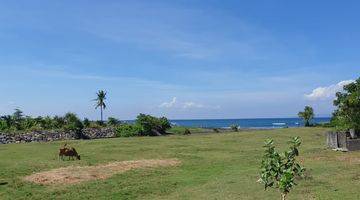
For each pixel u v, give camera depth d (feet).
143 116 287.07
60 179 90.53
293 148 36.91
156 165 110.01
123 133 278.46
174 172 99.04
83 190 80.33
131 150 150.71
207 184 81.30
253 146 157.89
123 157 130.62
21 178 92.48
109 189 80.79
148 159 124.06
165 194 75.72
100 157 130.82
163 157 128.88
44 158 129.18
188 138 209.05
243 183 78.28
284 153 36.94
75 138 260.01
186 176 92.73
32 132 244.22
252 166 102.94
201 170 100.63
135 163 113.60
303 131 220.64
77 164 114.11
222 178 86.53
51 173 97.35
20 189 81.92
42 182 87.86
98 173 97.71
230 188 74.79
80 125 266.36
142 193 77.20
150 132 282.36
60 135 254.68
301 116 314.55
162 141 191.11
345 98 134.51
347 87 137.28
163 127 294.66
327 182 74.08
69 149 125.70
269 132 222.28
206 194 71.97
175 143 177.78
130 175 95.25
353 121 134.21
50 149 161.89
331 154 116.78
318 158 108.68
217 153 137.08
